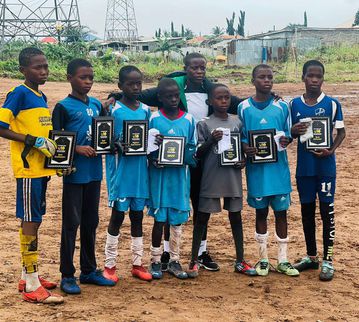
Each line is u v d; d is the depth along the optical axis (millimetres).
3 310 5152
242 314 5195
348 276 6316
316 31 62062
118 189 5828
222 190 6105
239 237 6344
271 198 6258
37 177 5227
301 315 5219
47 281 5766
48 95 25297
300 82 36281
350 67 44375
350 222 8586
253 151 6051
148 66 47938
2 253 6984
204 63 6297
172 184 6020
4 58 50656
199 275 6301
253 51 55844
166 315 5109
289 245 7508
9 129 5152
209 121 6152
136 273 6113
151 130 5871
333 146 6230
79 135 5551
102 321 4938
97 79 38656
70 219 5543
